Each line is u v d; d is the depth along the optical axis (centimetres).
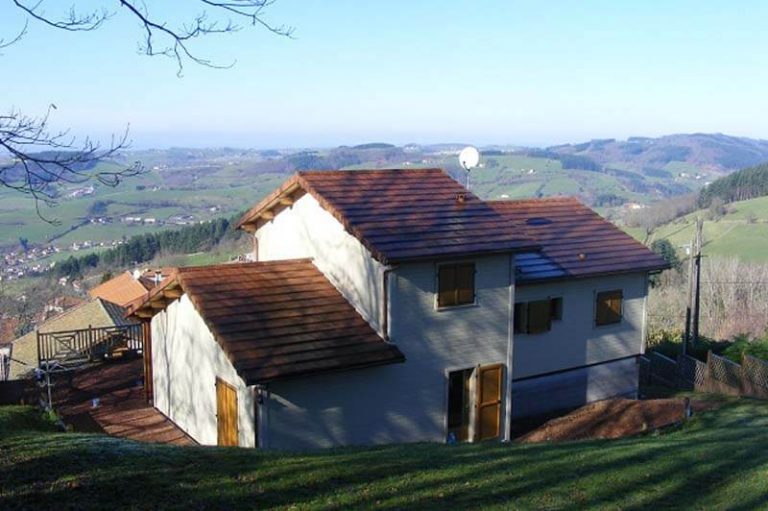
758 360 2111
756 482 944
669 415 1792
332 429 1402
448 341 1566
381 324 1473
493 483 883
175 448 953
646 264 2109
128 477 796
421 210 1650
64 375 1942
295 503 758
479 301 1609
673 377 2492
